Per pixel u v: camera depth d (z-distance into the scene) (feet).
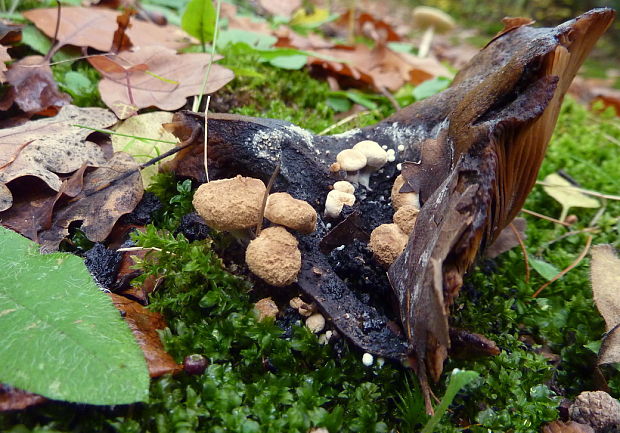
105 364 0.27
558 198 0.58
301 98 0.66
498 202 0.33
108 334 0.29
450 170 0.36
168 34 0.68
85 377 0.27
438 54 1.38
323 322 0.35
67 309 0.30
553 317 0.43
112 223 0.39
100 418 0.29
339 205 0.39
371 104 0.69
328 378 0.33
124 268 0.37
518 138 0.33
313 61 0.73
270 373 0.33
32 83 0.49
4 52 0.47
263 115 0.58
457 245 0.29
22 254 0.32
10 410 0.27
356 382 0.34
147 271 0.36
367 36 1.24
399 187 0.39
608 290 0.41
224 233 0.38
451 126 0.37
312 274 0.36
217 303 0.35
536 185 0.61
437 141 0.38
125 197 0.40
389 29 1.20
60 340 0.28
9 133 0.42
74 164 0.41
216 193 0.35
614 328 0.38
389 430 0.32
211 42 0.68
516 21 0.43
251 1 1.16
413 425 0.32
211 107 0.58
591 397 0.35
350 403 0.32
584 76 1.39
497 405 0.35
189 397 0.30
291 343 0.34
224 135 0.40
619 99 1.00
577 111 0.85
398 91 0.78
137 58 0.53
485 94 0.35
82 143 0.43
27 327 0.28
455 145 0.36
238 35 0.73
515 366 0.37
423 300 0.30
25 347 0.27
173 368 0.31
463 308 0.40
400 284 0.34
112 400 0.26
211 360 0.33
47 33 0.56
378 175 0.43
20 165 0.39
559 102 0.39
